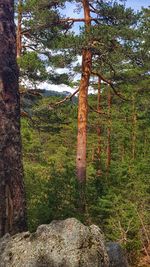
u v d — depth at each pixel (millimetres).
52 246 4223
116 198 11148
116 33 16625
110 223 10898
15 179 5309
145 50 17531
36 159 22828
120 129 14781
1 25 5520
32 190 10609
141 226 11250
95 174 13922
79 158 17031
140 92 24844
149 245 11094
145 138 14242
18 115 5543
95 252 4188
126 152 14406
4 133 5332
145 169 11914
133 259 10828
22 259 4191
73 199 10852
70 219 4484
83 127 17531
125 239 10586
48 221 9859
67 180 11094
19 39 21250
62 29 18781
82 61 17953
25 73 21141
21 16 20594
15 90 5543
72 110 21266
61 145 30594
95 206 11242
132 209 11078
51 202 10406
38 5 18422
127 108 16016
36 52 21422
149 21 20047
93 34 16375
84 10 18047
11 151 5340
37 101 22328
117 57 17094
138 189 11578
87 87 17984
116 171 12453
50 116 21438
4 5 5559
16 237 4520
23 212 5324
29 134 23625
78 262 4066
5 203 5199
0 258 4324
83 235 4289
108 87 25453
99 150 22516
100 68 18719
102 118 22688
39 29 19047
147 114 16359
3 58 5480
